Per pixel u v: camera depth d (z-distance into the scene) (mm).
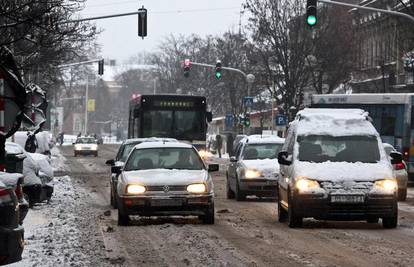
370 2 82312
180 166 24516
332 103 48531
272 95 69812
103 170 60844
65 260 16281
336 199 22031
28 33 28125
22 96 20656
